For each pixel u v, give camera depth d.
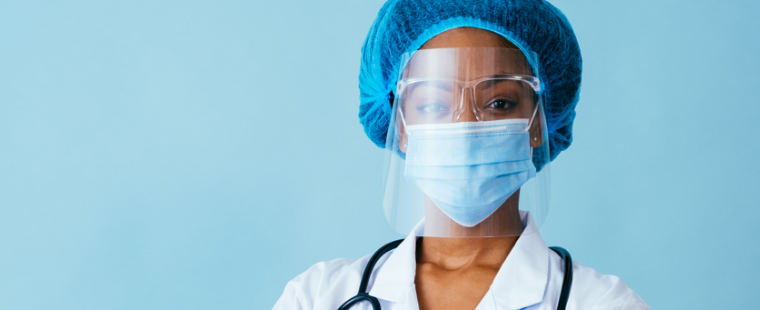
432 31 1.44
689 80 2.34
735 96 2.30
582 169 2.38
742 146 2.28
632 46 2.38
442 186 1.30
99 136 2.73
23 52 2.74
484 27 1.43
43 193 2.70
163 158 2.71
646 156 2.35
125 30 2.74
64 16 2.75
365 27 2.64
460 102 1.30
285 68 2.69
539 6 1.48
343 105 2.63
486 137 1.30
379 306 1.29
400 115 1.37
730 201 2.27
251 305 2.60
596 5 2.41
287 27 2.70
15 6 2.74
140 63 2.74
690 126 2.33
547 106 1.57
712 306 2.26
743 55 2.30
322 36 2.67
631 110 2.37
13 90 2.74
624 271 2.32
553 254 1.38
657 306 2.28
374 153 2.58
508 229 1.34
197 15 2.73
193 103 2.72
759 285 2.22
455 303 1.28
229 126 2.70
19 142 2.72
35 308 2.64
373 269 1.47
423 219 1.39
